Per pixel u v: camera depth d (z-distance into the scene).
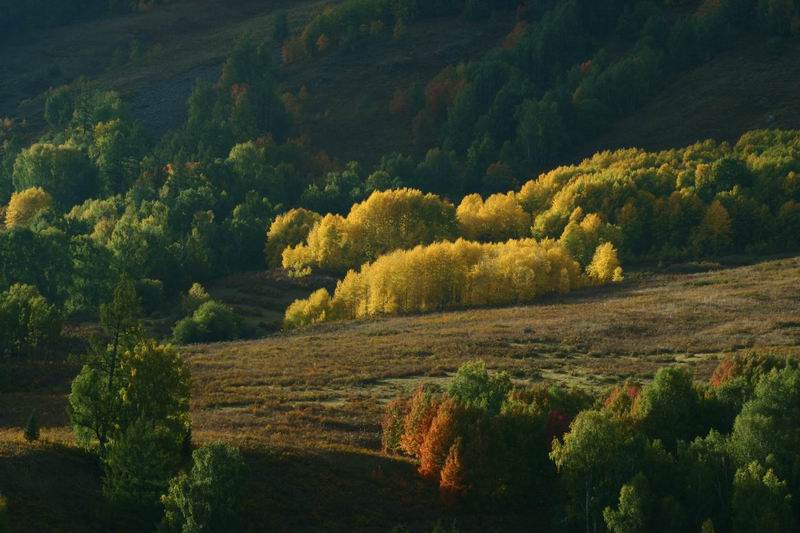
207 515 76.69
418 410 103.06
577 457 90.75
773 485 85.44
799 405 97.62
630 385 115.62
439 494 95.06
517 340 165.75
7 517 69.88
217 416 115.62
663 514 86.81
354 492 92.56
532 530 92.12
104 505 80.38
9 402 123.94
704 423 103.19
